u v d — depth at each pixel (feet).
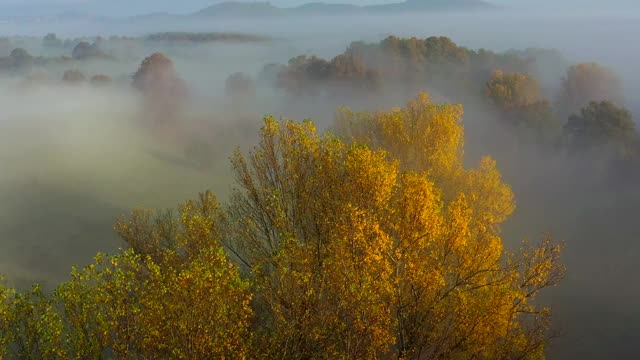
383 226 79.41
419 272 73.00
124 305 62.69
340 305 69.72
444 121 130.62
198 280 62.23
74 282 65.31
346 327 69.56
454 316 77.87
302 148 97.04
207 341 61.77
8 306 64.59
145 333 61.05
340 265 71.56
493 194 131.03
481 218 96.99
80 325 62.18
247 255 98.37
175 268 84.89
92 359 61.26
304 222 95.35
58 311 69.21
